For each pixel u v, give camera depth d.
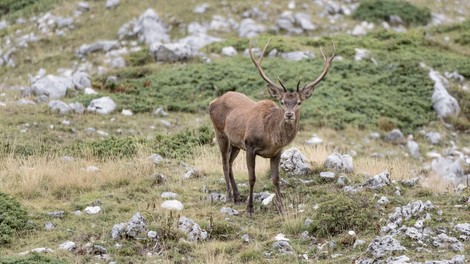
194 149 54.00
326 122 71.25
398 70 83.19
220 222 37.59
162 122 65.94
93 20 101.19
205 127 58.91
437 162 61.03
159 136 55.94
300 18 99.25
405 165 56.69
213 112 43.53
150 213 38.50
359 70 83.00
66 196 43.16
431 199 40.44
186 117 69.12
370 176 45.62
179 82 77.44
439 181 49.25
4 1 111.94
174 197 42.41
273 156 40.50
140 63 85.69
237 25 97.94
